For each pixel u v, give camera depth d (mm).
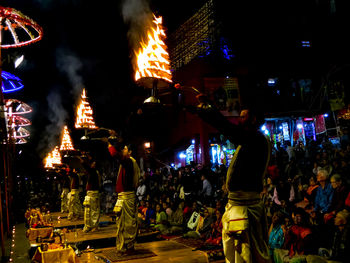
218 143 16531
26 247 9445
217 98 16250
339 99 15875
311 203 7363
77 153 9695
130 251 6414
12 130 13883
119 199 6434
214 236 7664
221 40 17047
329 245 5773
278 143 14391
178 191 13039
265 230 2449
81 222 12156
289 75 16891
